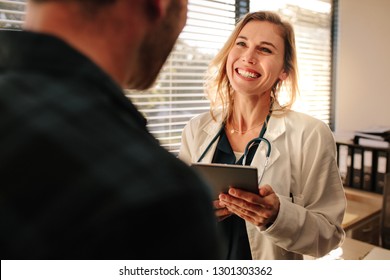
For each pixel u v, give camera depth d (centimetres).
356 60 286
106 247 26
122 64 37
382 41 272
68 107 31
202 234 31
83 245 26
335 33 302
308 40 283
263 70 123
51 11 34
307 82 288
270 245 119
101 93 33
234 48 129
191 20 205
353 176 249
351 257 155
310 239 110
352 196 239
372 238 219
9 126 29
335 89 307
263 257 120
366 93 285
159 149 33
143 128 35
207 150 134
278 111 134
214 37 217
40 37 33
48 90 31
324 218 119
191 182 31
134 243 27
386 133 247
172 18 40
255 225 111
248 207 104
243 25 130
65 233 26
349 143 251
